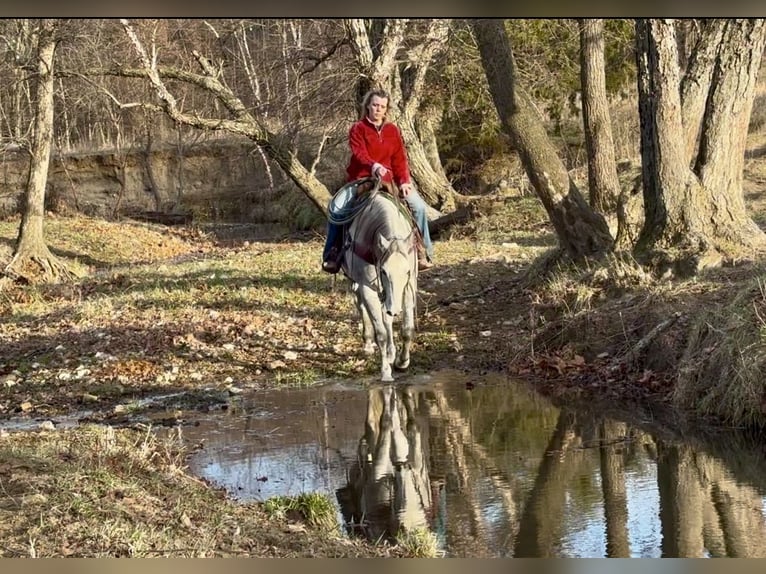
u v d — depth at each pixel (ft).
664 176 42.47
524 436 28.58
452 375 37.70
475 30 49.78
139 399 35.09
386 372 36.55
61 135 148.36
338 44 68.28
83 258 97.45
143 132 144.25
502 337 42.73
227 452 27.53
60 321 51.47
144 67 68.08
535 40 93.97
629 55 99.09
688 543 19.40
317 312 50.01
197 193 136.98
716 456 25.95
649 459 25.80
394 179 36.70
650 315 37.11
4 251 83.05
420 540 19.48
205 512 21.04
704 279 38.86
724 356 30.81
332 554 18.79
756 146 91.91
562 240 49.80
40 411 33.86
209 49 103.40
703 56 46.96
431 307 50.67
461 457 26.48
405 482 24.31
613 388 34.14
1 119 129.08
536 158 49.29
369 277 35.78
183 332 45.09
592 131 59.77
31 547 17.39
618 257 43.86
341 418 31.42
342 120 76.59
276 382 37.35
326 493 23.56
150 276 70.33
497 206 90.94
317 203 69.21
